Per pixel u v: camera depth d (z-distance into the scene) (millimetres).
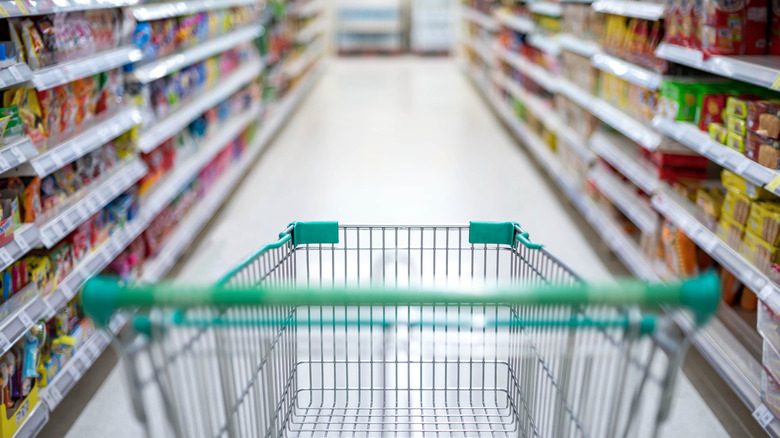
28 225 2506
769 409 2365
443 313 2846
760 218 2529
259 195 5793
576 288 1350
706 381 3004
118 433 2658
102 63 3133
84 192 3039
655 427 1478
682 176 3447
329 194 5809
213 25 5402
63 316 2766
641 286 1348
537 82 7035
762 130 2484
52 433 2660
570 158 5352
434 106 9969
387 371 2709
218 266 4277
